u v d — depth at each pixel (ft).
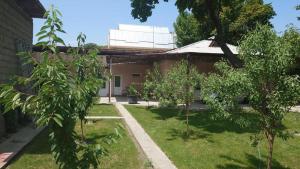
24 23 48.78
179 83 40.09
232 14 120.37
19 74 44.68
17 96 11.21
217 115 23.65
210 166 28.48
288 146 35.73
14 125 39.40
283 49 20.75
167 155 31.55
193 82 39.78
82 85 11.98
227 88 22.52
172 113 61.72
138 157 30.89
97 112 63.16
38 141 35.81
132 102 80.94
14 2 42.04
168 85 41.06
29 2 43.88
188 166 28.22
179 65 42.32
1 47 36.76
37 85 11.59
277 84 21.31
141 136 40.22
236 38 120.57
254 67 21.03
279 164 30.22
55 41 12.08
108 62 89.86
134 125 48.57
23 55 12.52
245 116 22.99
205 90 24.81
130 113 62.03
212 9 59.52
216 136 40.63
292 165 30.09
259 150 33.01
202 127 46.50
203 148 34.50
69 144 12.01
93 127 46.19
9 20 40.14
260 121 22.49
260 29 21.75
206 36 94.12
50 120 11.37
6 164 26.35
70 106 11.71
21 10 46.34
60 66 11.64
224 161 30.09
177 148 34.27
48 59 11.47
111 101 86.79
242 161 30.40
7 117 38.58
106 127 46.24
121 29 140.77
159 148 34.17
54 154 12.08
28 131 40.47
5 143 33.40
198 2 60.34
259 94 21.54
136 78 107.24
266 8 117.80
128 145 35.29
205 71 84.38
